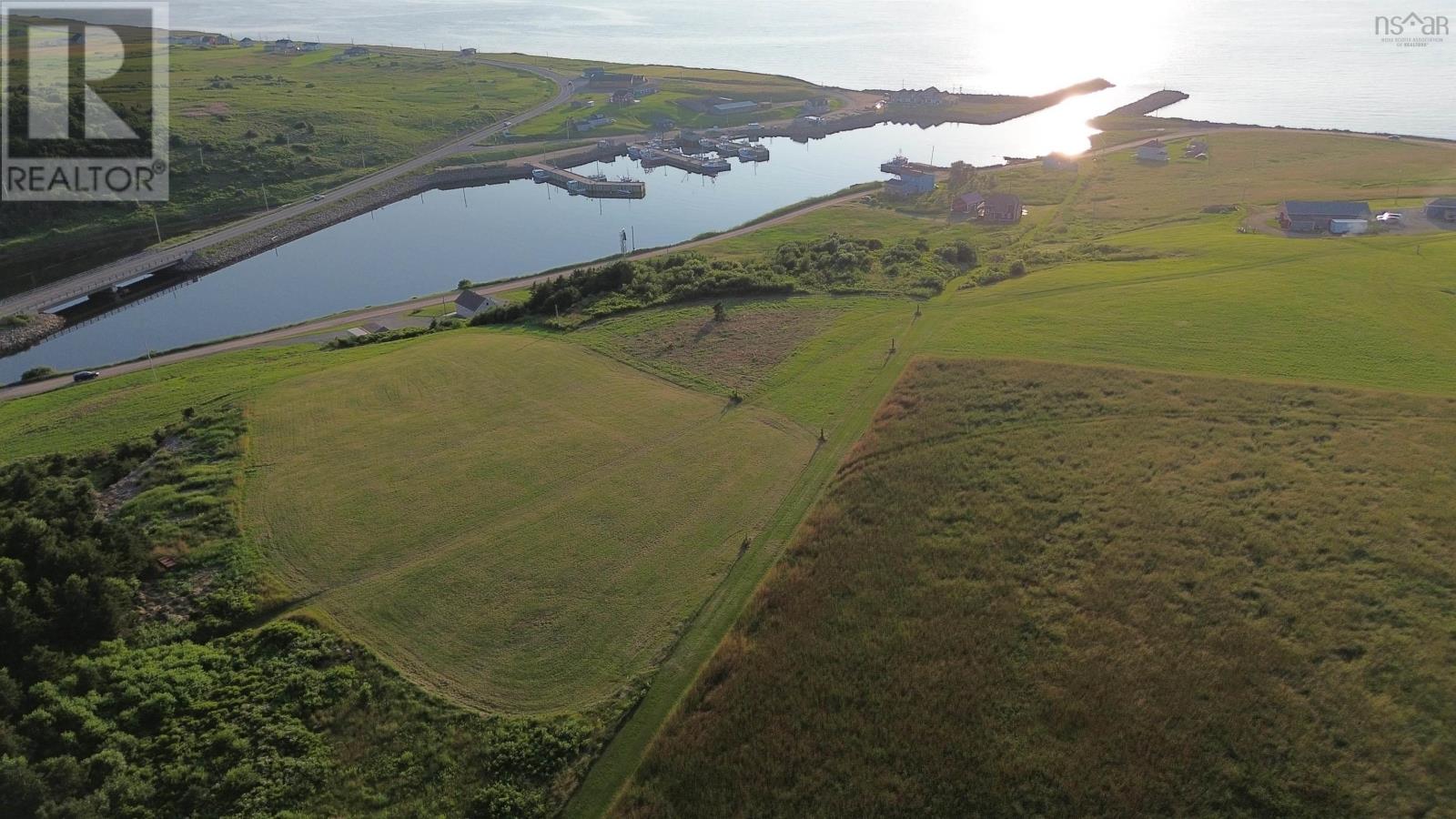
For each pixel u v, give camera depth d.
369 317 106.56
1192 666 40.69
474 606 46.47
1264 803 34.62
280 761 37.97
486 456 60.62
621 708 40.16
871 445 59.62
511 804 36.12
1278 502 51.09
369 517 53.94
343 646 43.97
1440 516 48.88
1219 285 87.06
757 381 70.81
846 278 95.31
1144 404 62.50
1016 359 70.69
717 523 52.84
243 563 49.72
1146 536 49.16
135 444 65.00
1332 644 41.34
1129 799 35.09
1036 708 39.06
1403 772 35.38
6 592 43.34
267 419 66.69
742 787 36.38
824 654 42.34
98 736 38.59
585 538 51.75
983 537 49.78
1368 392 61.91
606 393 69.88
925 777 36.41
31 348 103.31
